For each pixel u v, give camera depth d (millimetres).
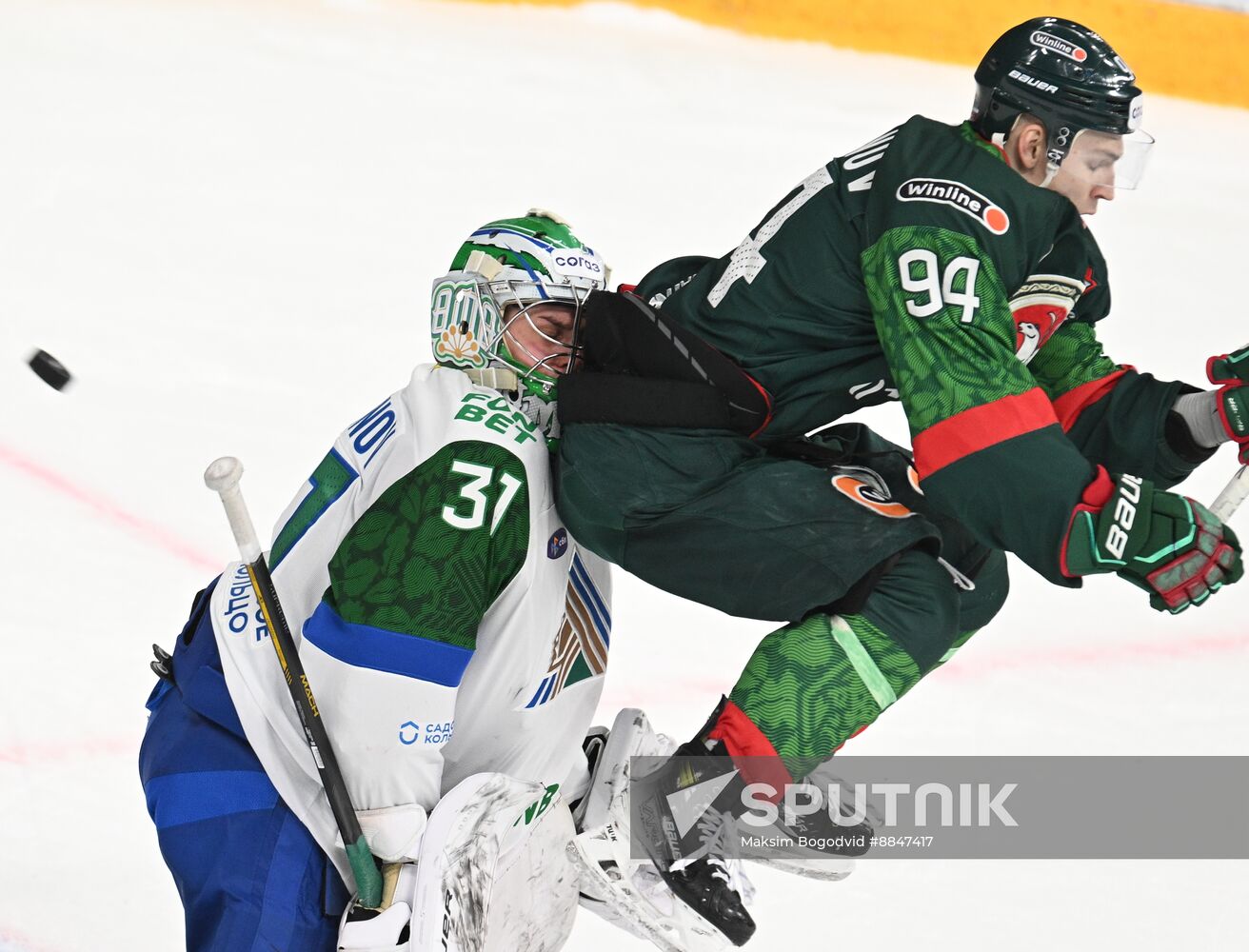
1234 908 12445
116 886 11242
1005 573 10094
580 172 24750
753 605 8859
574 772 10305
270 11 28359
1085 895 12492
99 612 14188
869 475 9266
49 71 24922
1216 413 9836
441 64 27688
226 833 8719
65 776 12227
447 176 23922
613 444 8922
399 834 8555
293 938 8703
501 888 9414
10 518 15320
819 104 29141
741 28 31375
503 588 8773
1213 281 25219
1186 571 8195
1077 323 10383
